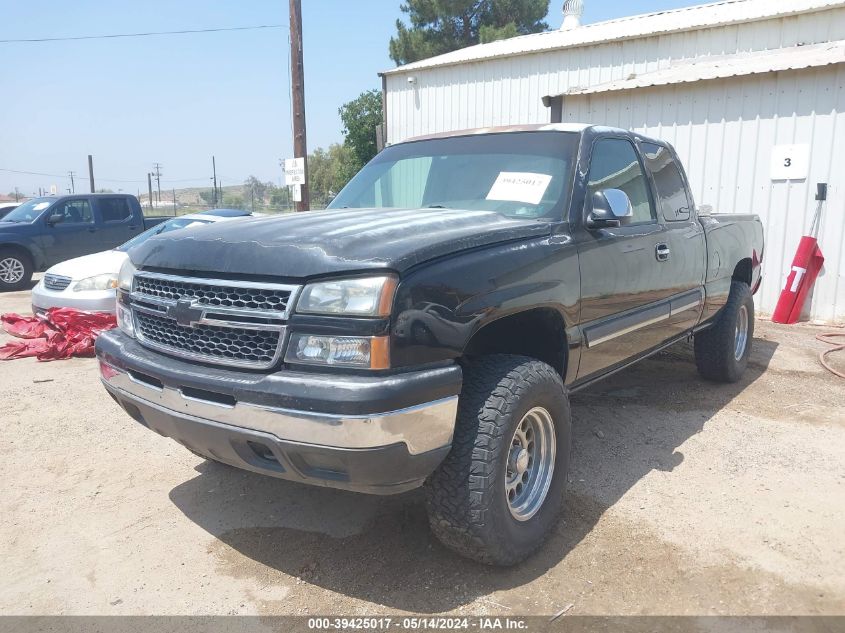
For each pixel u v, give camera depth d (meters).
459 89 14.34
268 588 2.87
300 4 13.09
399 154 4.50
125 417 5.07
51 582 2.93
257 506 3.62
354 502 3.64
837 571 2.94
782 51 10.41
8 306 11.17
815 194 8.71
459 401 2.75
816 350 7.15
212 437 2.64
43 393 5.71
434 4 34.50
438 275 2.56
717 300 5.23
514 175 3.77
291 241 2.66
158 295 2.95
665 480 3.87
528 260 3.00
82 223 14.14
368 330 2.38
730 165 9.34
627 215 3.48
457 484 2.66
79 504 3.67
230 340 2.64
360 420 2.32
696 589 2.81
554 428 3.11
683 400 5.36
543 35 15.73
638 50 12.05
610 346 3.76
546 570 2.96
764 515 3.45
